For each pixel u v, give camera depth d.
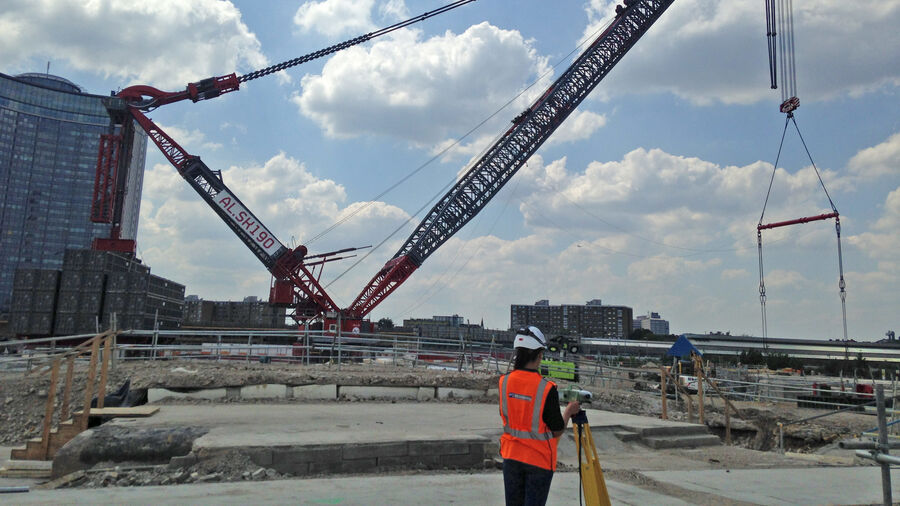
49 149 195.62
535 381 4.07
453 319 188.25
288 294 52.75
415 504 6.19
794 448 21.95
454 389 19.34
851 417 25.88
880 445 5.73
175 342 50.62
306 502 6.16
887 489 5.71
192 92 52.75
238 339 53.16
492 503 6.34
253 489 6.78
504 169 61.88
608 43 62.06
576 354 27.78
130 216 195.38
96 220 49.47
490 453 10.02
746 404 28.20
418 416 14.01
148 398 16.52
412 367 26.25
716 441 13.50
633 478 8.71
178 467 8.24
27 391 16.84
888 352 108.50
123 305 42.22
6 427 15.24
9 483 9.71
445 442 9.34
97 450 9.15
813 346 121.75
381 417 13.55
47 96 196.88
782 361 97.69
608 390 24.89
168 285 48.94
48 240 191.50
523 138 61.78
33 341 15.95
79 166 198.75
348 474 8.59
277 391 17.55
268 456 8.41
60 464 9.07
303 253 53.12
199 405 15.60
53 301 41.44
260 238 52.09
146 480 7.90
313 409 14.95
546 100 61.69
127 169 51.31
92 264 42.19
